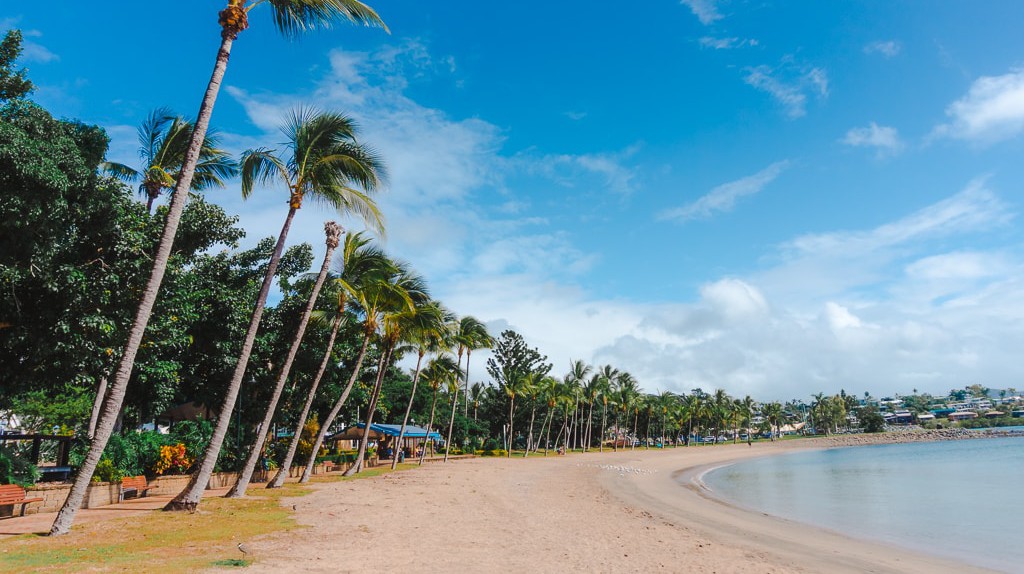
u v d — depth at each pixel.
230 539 10.97
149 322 17.14
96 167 15.25
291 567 8.88
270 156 17.72
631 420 130.62
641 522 18.55
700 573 10.95
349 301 29.44
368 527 13.30
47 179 11.00
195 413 29.27
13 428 34.91
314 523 13.55
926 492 34.16
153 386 20.62
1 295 12.98
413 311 28.61
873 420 175.50
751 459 80.12
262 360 28.11
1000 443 119.19
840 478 45.31
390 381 63.22
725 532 18.16
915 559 15.53
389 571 9.02
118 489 17.44
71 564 8.27
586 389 98.44
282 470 23.48
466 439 78.75
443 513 16.52
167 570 8.16
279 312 29.30
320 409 41.59
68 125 14.52
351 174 18.88
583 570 10.23
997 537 19.36
